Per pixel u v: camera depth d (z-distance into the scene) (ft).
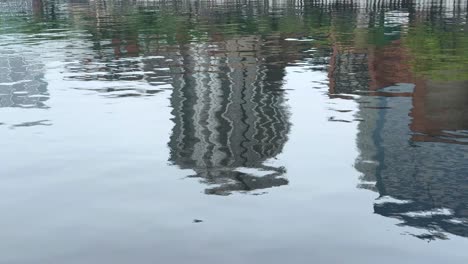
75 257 14.40
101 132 28.68
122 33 94.94
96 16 151.12
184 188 19.80
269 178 20.67
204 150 24.71
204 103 35.12
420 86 38.58
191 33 90.68
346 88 39.17
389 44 67.10
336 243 14.90
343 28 92.53
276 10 150.51
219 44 73.36
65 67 54.60
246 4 186.39
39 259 14.33
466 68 45.50
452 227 15.66
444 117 29.09
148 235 15.74
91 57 62.59
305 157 23.18
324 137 26.25
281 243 14.98
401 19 110.01
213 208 17.76
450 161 21.65
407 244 14.70
